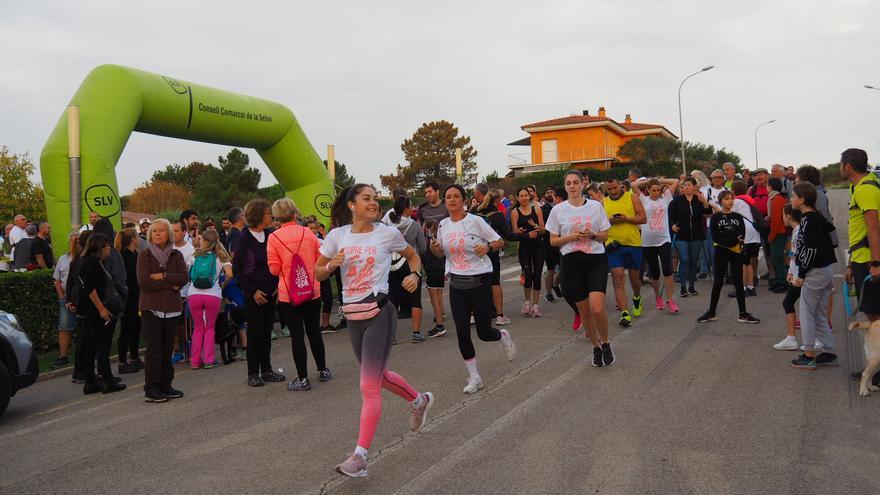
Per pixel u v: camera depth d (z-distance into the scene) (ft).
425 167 212.64
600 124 177.17
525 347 26.25
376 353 14.38
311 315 22.95
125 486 14.39
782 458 13.83
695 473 13.25
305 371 22.18
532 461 14.28
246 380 24.38
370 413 13.82
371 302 14.49
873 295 18.42
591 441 15.30
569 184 21.86
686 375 20.67
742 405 17.48
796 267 21.27
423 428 16.94
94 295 23.18
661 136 190.49
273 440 16.90
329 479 14.03
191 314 27.09
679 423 16.26
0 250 49.55
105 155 40.98
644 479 13.07
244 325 29.43
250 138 54.08
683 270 36.68
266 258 23.27
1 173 105.60
